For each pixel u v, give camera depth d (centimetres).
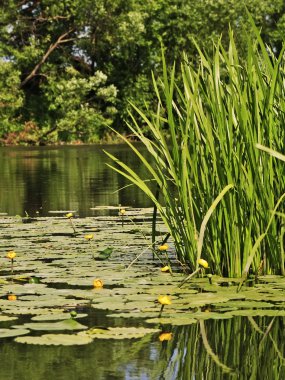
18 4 2934
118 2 2919
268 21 3509
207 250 445
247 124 436
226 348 294
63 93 2814
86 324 328
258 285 409
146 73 3206
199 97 456
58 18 2992
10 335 305
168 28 3172
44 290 395
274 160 445
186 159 457
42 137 2953
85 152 2339
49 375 257
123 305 359
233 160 437
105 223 694
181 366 270
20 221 725
